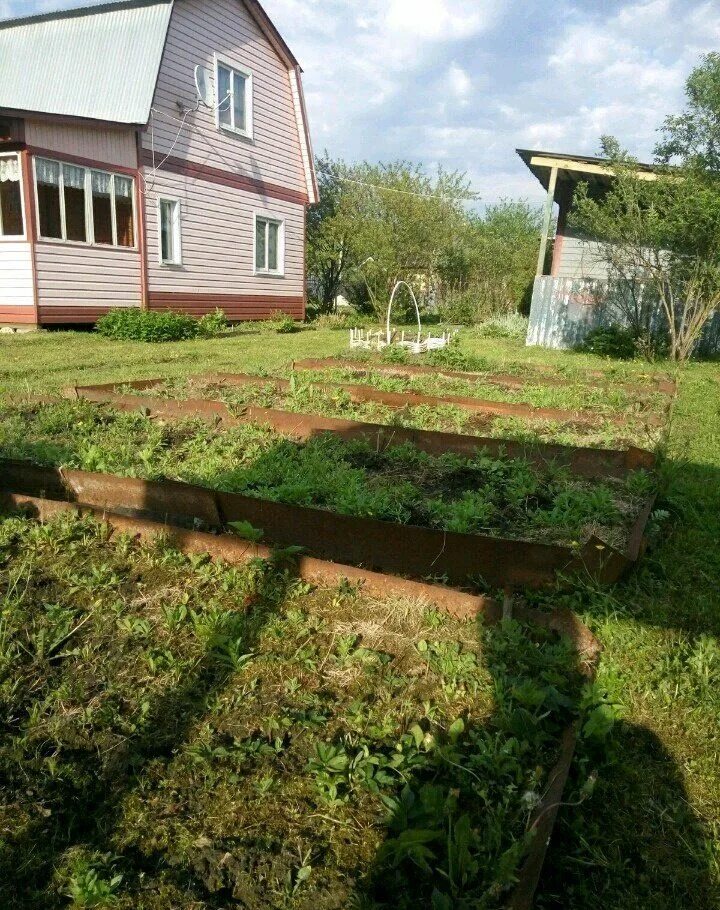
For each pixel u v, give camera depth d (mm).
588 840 1755
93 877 1564
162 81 13734
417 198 21875
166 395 6492
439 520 3631
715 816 1843
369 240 20625
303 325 18234
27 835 1706
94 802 1812
